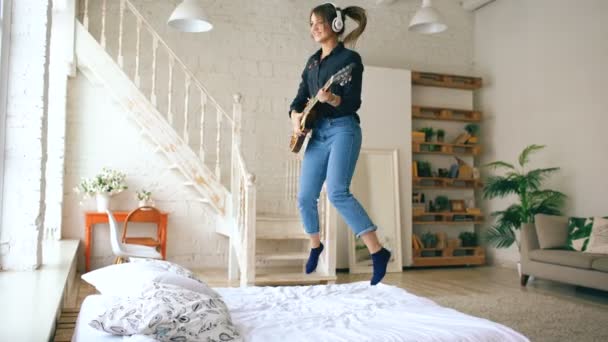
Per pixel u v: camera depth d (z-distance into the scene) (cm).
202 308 189
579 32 645
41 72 331
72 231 608
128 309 185
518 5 741
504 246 679
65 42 537
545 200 645
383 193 713
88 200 614
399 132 730
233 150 572
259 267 682
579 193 638
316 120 241
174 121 657
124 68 637
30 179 329
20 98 327
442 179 751
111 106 627
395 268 700
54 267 345
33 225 330
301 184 250
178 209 649
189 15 500
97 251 609
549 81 687
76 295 448
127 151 631
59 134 580
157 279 216
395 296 276
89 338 185
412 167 743
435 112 766
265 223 559
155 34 570
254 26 700
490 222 785
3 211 326
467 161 801
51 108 579
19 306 223
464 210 769
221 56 682
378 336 193
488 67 797
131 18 643
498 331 200
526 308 448
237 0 694
